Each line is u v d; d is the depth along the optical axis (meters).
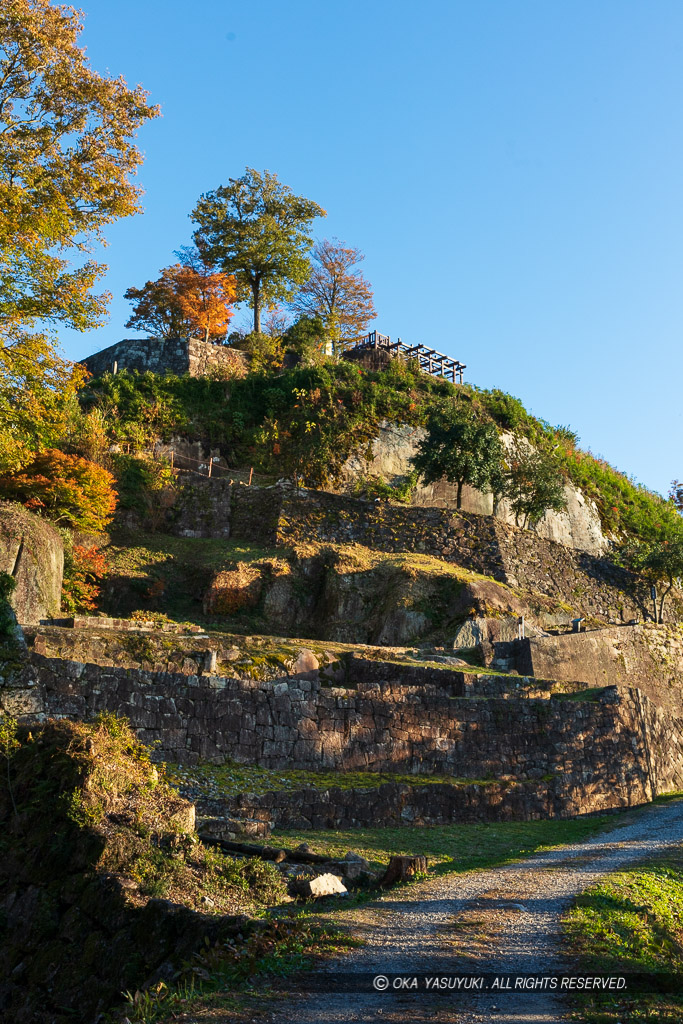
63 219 21.27
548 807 20.12
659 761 26.69
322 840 14.37
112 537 32.59
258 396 44.03
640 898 10.57
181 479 36.47
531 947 7.89
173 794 10.45
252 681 17.50
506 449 43.59
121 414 40.81
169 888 8.75
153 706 16.22
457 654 25.92
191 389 43.62
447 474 37.00
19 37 20.77
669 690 31.62
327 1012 6.08
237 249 53.91
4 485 27.64
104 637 18.72
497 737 20.45
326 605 29.55
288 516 34.53
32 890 9.12
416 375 48.56
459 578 28.95
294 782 16.47
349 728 18.30
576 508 43.62
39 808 9.71
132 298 53.66
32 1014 7.86
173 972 7.23
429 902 9.80
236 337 54.47
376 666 21.69
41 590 22.52
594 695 23.59
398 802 17.05
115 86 22.05
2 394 21.45
